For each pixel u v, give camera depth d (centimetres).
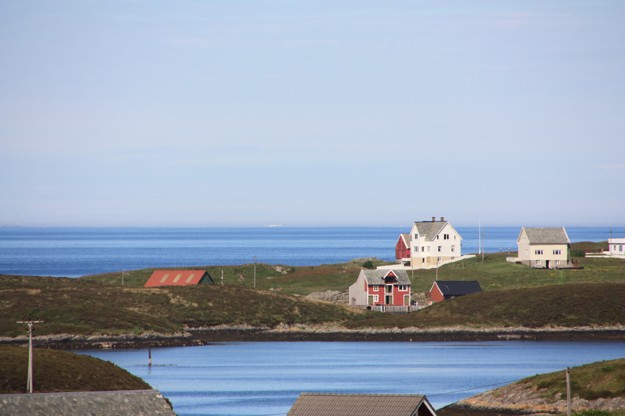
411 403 18112
